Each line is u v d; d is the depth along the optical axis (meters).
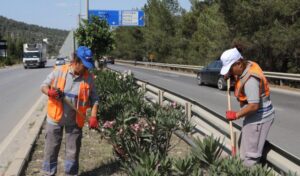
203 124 7.93
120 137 6.30
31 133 10.33
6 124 12.71
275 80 28.36
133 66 70.00
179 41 64.62
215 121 7.03
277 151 5.05
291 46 28.44
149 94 13.27
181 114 7.11
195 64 51.84
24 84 30.80
